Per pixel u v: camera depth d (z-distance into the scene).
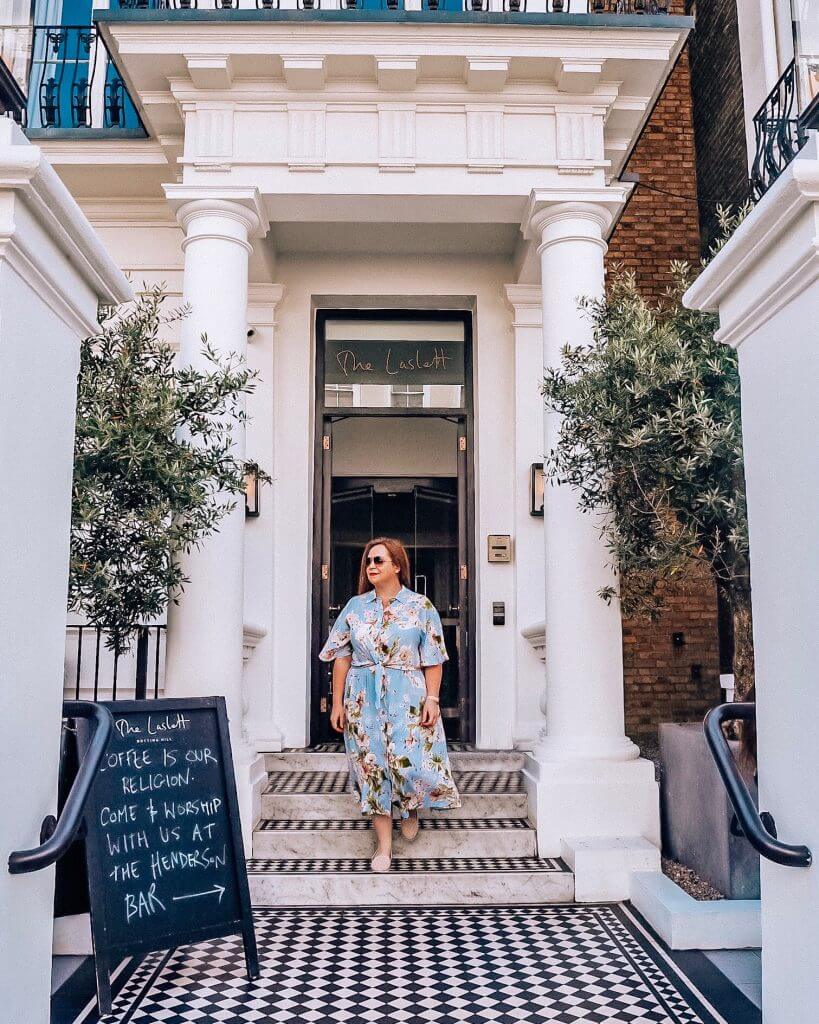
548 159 5.75
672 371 4.40
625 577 5.34
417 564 7.45
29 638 2.20
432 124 5.79
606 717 5.37
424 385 7.56
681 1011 3.55
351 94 5.74
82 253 2.41
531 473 6.99
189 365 5.45
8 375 2.05
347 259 7.27
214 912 3.89
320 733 7.20
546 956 4.13
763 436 2.47
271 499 6.94
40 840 2.26
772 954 2.42
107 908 3.59
